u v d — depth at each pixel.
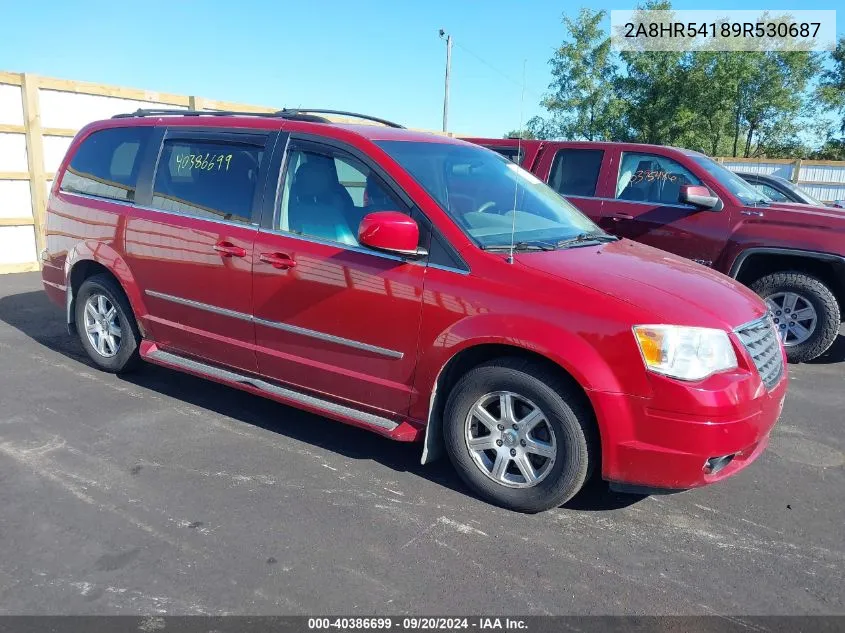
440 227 3.62
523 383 3.37
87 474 3.78
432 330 3.55
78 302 5.39
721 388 3.14
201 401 4.93
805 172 22.67
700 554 3.24
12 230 9.45
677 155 7.04
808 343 6.43
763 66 37.66
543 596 2.88
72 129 9.83
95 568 2.95
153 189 4.80
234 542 3.18
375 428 3.79
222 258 4.31
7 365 5.53
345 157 4.02
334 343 3.92
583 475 3.36
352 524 3.38
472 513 3.53
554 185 7.70
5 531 3.20
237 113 4.71
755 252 6.42
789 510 3.71
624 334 3.15
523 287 3.38
